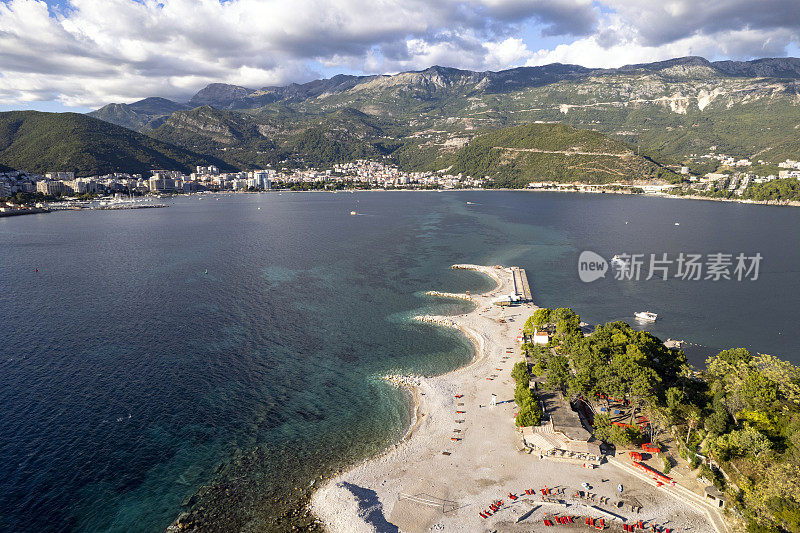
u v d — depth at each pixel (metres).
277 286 183.62
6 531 65.81
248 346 127.12
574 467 78.06
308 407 98.31
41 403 96.88
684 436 83.00
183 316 148.75
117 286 181.38
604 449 82.50
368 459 81.75
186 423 91.50
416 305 162.38
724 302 165.88
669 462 77.81
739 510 65.38
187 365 115.31
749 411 79.81
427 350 126.50
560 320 123.25
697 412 82.38
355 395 103.25
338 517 67.50
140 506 70.88
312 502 71.38
